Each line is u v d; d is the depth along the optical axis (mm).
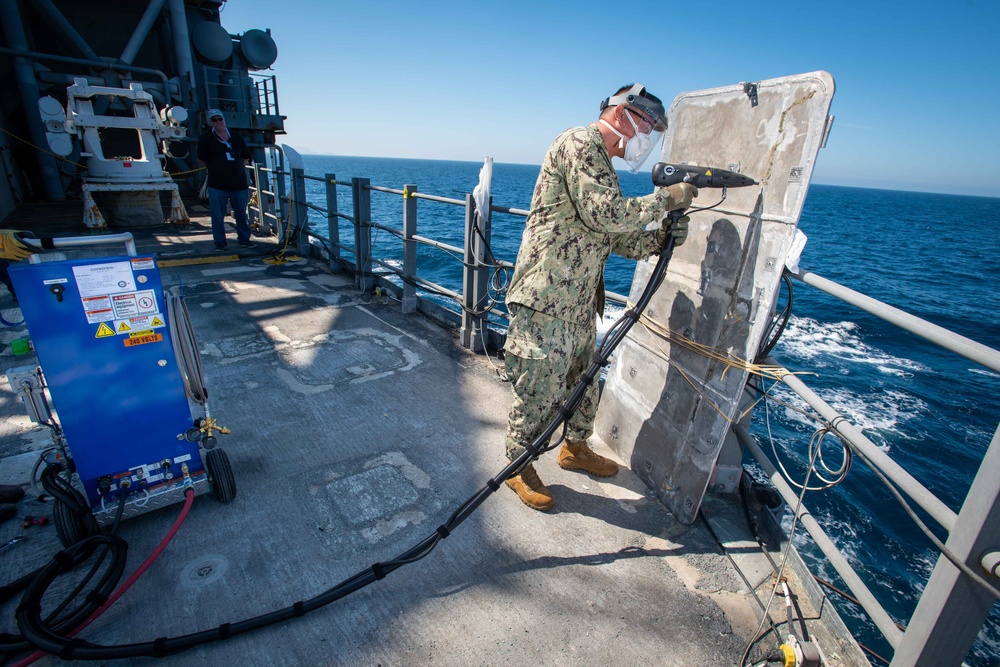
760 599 2018
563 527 2357
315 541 2201
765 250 2010
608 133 2021
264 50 11617
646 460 2693
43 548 2115
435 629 1825
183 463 2238
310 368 3832
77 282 1805
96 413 1974
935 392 10188
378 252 19188
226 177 6918
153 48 11781
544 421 2340
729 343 2184
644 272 2805
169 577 1994
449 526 2066
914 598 4926
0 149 9039
